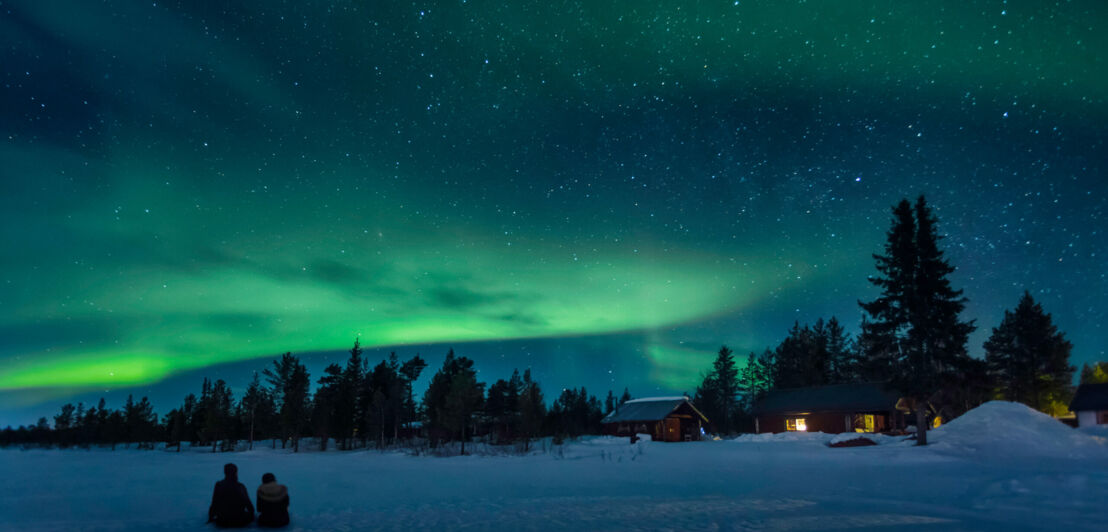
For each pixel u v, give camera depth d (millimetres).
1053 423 29469
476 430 66062
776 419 61688
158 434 94625
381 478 22234
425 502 14250
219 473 27531
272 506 10594
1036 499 12250
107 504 15102
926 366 37656
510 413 67750
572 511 11812
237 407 85000
